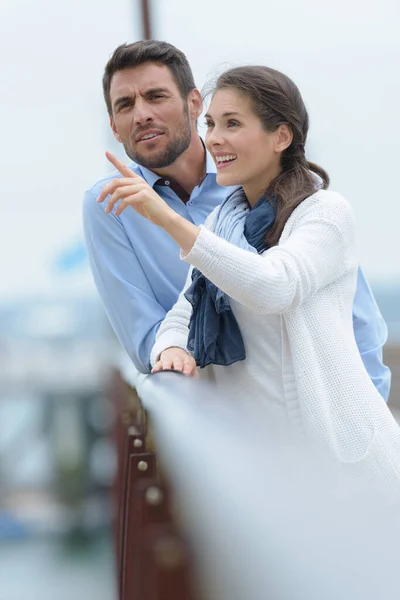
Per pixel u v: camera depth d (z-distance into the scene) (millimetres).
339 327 4348
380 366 5730
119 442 6309
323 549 1705
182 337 4898
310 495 1867
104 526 19344
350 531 1774
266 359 4461
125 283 5949
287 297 4129
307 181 4551
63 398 24953
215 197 6215
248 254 4082
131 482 3391
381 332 5898
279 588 1638
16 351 36812
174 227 4062
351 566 1683
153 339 5887
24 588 18969
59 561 20297
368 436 4219
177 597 2031
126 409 5223
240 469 1945
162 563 2062
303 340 4277
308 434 4266
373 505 1938
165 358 4672
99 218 6004
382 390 5742
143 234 5977
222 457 2021
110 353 15609
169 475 2357
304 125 4684
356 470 4215
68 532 21344
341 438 4234
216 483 1897
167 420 2695
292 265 4141
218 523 1809
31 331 39500
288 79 4656
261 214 4516
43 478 22906
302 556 1676
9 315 42938
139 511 2791
